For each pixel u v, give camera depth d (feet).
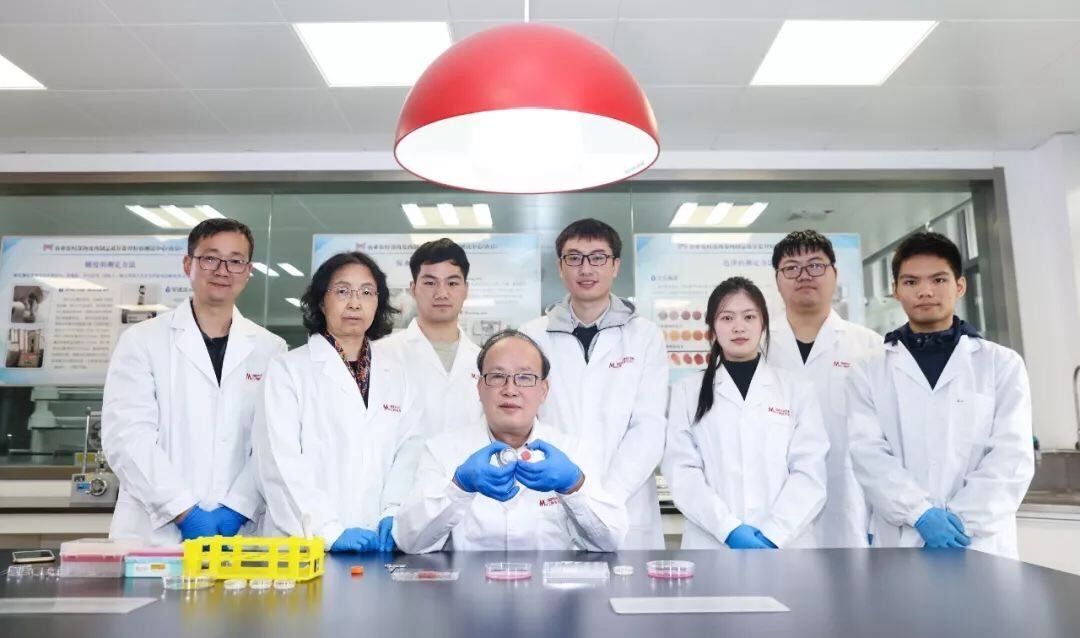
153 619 3.42
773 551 5.42
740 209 12.57
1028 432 6.95
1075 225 11.69
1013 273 12.23
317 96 10.46
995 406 7.16
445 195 12.49
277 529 6.68
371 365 7.30
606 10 8.42
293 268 12.40
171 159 12.47
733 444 7.38
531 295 12.23
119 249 12.42
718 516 6.86
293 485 6.49
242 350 7.80
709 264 12.37
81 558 4.57
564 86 3.98
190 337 7.71
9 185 12.38
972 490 6.79
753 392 7.50
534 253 12.32
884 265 12.44
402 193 12.56
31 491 11.53
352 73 9.91
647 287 12.32
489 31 4.31
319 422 6.91
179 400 7.55
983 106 10.89
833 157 12.55
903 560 5.01
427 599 3.84
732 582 4.25
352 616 3.48
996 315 12.27
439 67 4.23
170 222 12.52
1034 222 12.34
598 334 8.15
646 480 7.82
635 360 8.06
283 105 10.73
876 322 12.29
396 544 5.78
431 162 5.08
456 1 8.27
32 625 3.32
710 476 7.48
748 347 7.52
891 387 7.57
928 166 12.54
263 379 7.11
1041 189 12.32
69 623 3.35
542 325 8.51
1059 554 9.48
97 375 12.05
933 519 6.44
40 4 8.26
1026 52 9.39
